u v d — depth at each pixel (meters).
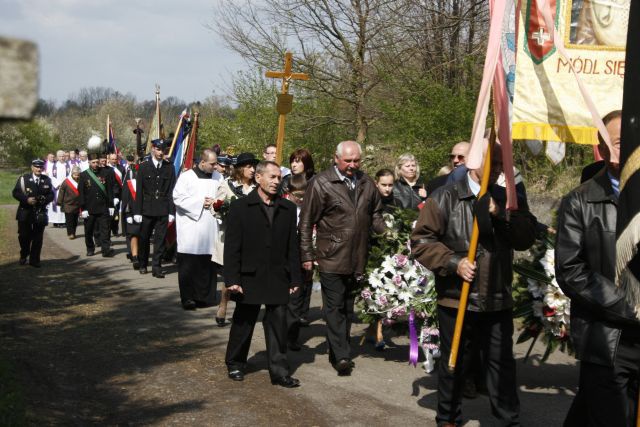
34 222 12.50
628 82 3.19
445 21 16.81
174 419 5.13
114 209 14.90
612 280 3.66
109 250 14.25
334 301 6.30
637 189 3.13
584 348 3.66
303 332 7.95
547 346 5.74
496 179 4.56
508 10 4.48
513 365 4.59
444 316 4.68
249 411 5.32
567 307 5.54
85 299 9.63
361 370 6.44
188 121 12.70
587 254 3.74
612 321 3.58
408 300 6.26
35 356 6.69
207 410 5.34
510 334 4.62
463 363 4.71
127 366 6.48
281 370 5.97
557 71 4.58
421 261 4.59
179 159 12.55
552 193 10.09
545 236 5.78
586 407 3.81
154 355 6.86
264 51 18.44
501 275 4.55
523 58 4.55
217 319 8.13
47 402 5.36
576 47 4.57
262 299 5.93
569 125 4.60
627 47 3.21
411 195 7.95
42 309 8.90
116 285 10.80
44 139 44.75
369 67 17.75
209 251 9.15
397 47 17.09
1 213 24.16
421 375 6.29
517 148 11.33
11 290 10.20
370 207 6.50
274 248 6.01
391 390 5.86
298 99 18.48
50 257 13.99
